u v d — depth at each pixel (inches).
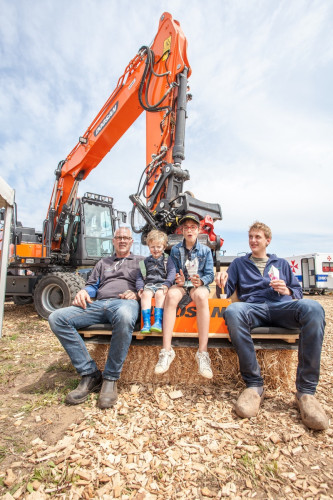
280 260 97.3
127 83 187.2
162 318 92.1
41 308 210.8
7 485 53.9
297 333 85.3
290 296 91.0
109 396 81.6
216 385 92.8
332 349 136.6
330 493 52.4
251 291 94.8
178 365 94.4
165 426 72.0
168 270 99.8
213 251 151.3
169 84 161.5
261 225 97.0
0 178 138.3
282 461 60.3
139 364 96.3
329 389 90.3
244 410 75.0
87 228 248.7
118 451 62.9
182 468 58.1
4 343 150.9
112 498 51.1
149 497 51.4
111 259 110.8
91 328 91.6
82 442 65.5
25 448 64.0
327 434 68.7
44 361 121.5
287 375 90.2
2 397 89.4
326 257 529.7
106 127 198.2
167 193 154.6
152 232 102.7
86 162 219.3
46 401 84.5
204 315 86.8
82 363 87.7
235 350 91.6
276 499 51.1
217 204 163.2
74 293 197.6
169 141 161.5
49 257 235.0
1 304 148.5
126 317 83.6
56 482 54.6
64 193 238.1
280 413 77.8
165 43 169.3
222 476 56.3
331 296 501.0
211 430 70.4
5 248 149.8
